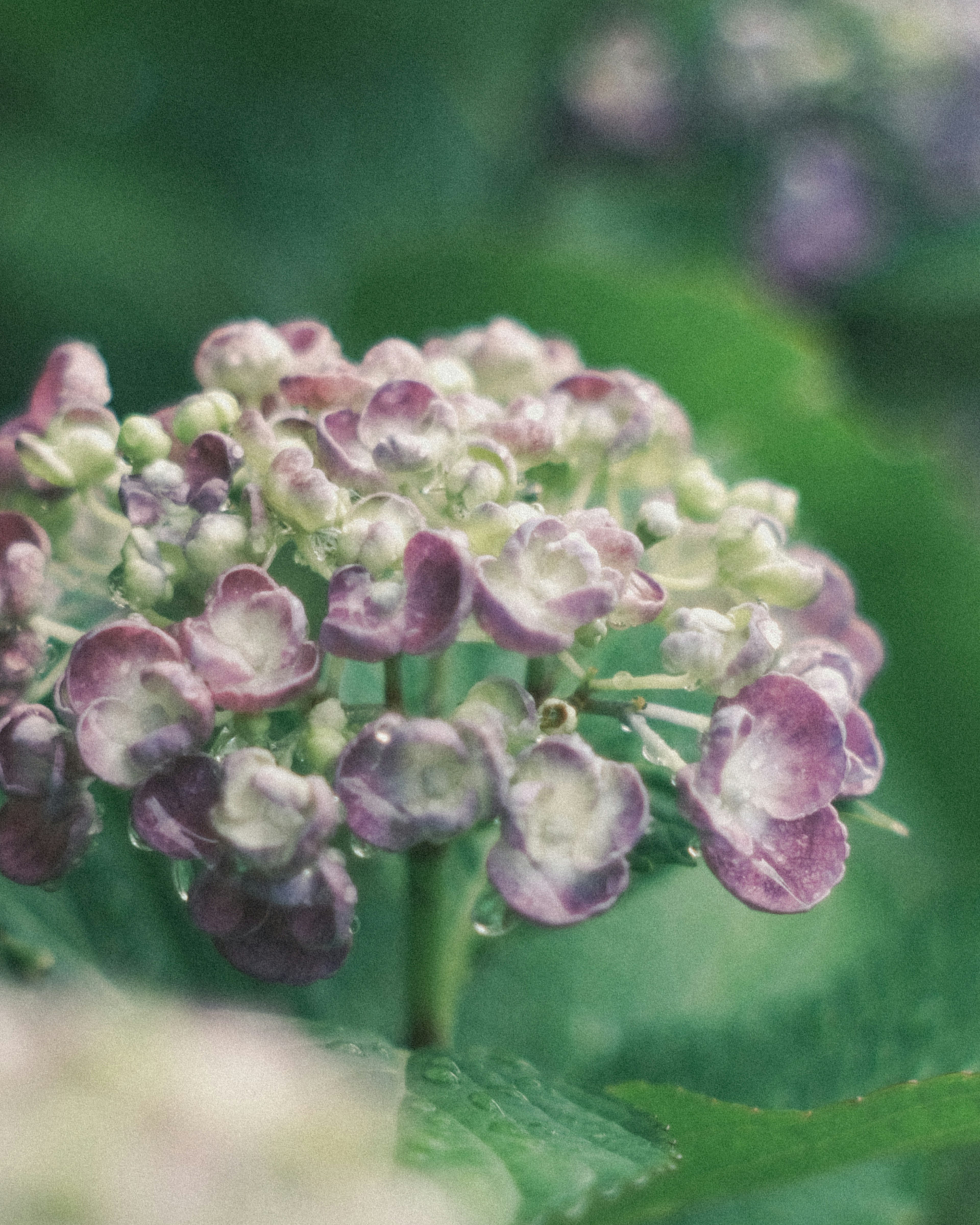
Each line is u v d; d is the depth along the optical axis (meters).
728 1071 0.64
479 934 0.57
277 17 1.14
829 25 1.12
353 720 0.53
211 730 0.51
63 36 1.14
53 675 0.54
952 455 1.06
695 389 0.85
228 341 0.56
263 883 0.51
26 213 1.09
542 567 0.52
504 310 0.87
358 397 0.55
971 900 0.64
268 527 0.53
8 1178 0.43
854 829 0.76
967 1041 0.63
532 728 0.52
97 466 0.54
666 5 1.27
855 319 1.14
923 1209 0.68
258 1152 0.43
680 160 1.20
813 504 0.83
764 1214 0.66
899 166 1.13
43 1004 0.52
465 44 1.22
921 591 0.82
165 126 1.18
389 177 1.20
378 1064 0.53
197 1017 0.46
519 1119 0.52
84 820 0.53
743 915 0.68
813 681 0.54
